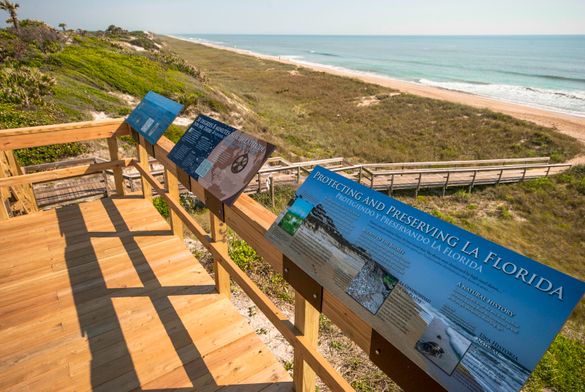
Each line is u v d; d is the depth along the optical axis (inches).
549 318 33.5
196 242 229.5
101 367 85.7
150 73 940.6
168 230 143.1
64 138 140.9
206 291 110.5
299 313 68.3
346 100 1219.9
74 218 150.6
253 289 80.9
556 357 192.7
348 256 52.1
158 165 433.7
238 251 208.4
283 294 179.0
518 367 33.5
